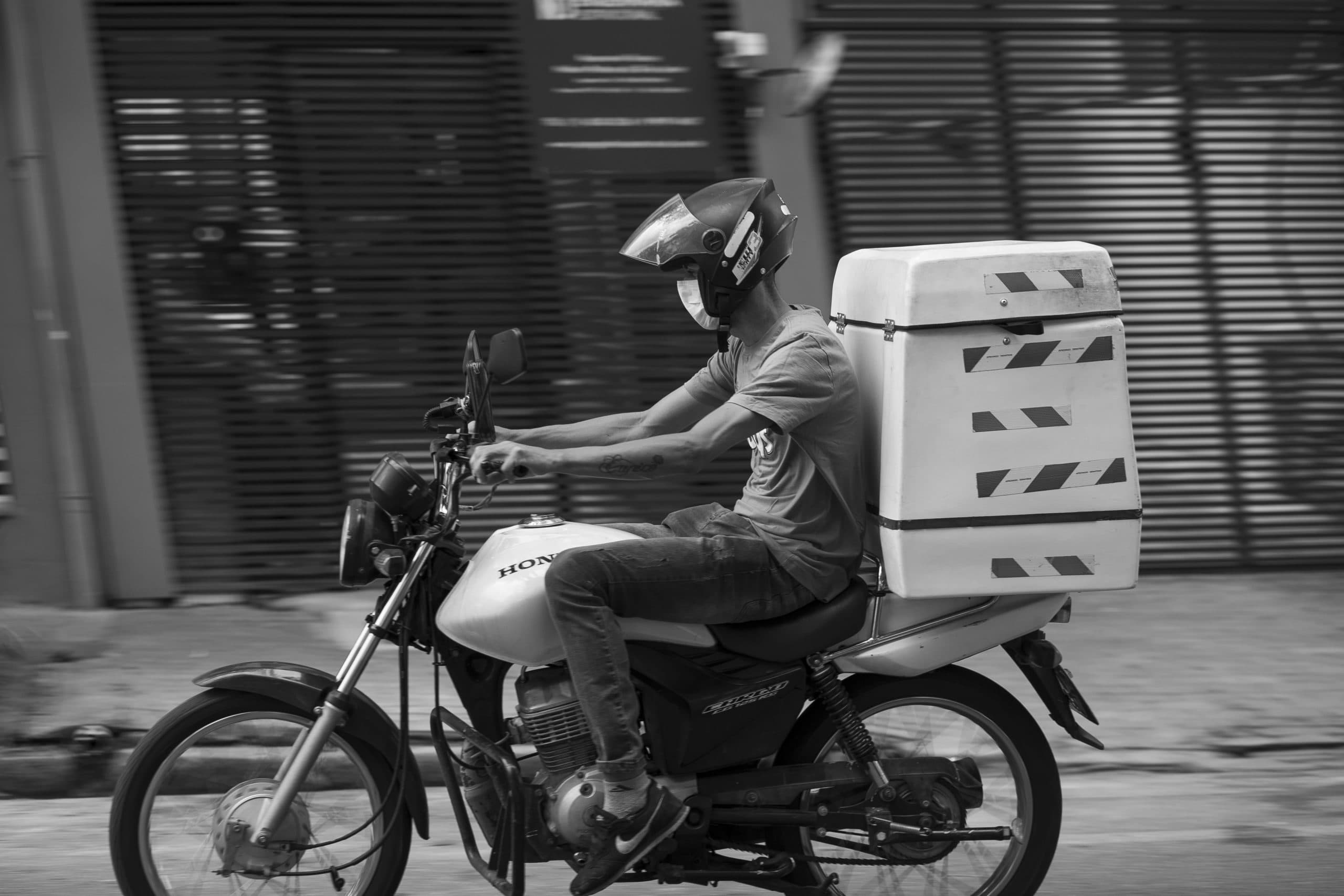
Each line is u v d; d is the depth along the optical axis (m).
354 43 6.28
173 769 3.30
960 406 3.23
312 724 3.31
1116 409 3.26
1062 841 4.33
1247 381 7.05
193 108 6.21
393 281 6.41
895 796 3.43
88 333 6.24
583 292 6.52
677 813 3.18
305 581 6.47
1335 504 7.14
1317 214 7.04
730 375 3.64
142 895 3.28
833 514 3.32
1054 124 6.81
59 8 6.08
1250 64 6.93
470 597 3.20
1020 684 5.66
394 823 3.37
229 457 6.39
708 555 3.21
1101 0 6.78
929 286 3.20
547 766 3.25
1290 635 6.18
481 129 6.39
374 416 6.45
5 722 4.93
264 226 6.30
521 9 6.36
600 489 6.57
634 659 3.24
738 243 3.24
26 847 4.22
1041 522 3.27
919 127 6.71
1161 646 6.06
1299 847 4.28
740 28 6.50
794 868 3.43
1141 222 6.91
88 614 6.24
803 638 3.31
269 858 3.22
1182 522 7.04
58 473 6.28
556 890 3.87
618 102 6.46
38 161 6.12
